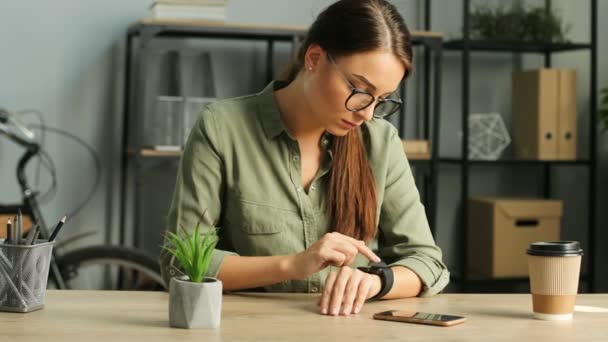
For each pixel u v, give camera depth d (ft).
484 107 12.73
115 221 11.63
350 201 5.77
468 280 11.78
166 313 4.64
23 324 4.29
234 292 5.44
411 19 12.34
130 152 11.06
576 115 12.28
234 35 11.14
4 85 11.20
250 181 5.74
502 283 11.85
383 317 4.62
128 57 11.27
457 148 12.60
